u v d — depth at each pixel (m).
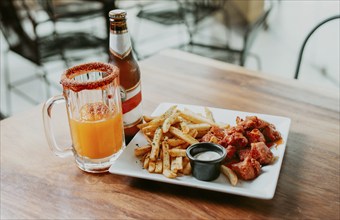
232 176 0.80
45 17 3.92
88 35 2.65
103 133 0.86
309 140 0.97
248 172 0.80
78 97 0.86
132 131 0.99
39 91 3.03
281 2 2.78
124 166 0.87
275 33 2.92
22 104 2.85
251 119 0.92
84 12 2.63
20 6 2.65
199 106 1.10
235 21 3.25
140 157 0.90
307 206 0.76
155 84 1.27
